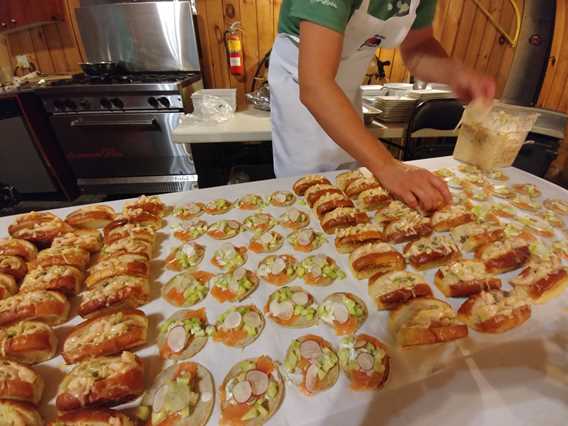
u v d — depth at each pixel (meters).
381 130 1.61
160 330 0.59
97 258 0.77
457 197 0.95
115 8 2.09
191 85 2.06
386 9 0.91
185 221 0.89
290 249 0.79
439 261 0.71
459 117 1.50
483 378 0.48
